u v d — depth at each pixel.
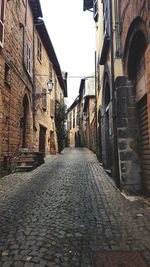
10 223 3.96
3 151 8.73
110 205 5.02
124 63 6.45
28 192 6.19
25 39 11.85
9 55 9.38
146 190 5.75
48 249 3.04
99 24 12.75
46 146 17.62
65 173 9.41
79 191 6.30
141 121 6.05
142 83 5.64
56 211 4.59
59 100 23.83
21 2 11.33
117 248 3.10
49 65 19.31
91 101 25.34
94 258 2.86
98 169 10.64
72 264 2.72
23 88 11.68
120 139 6.32
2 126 8.59
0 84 8.35
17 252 2.96
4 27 8.74
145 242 3.26
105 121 10.55
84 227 3.79
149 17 4.07
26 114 12.77
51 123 19.81
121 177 6.25
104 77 9.80
